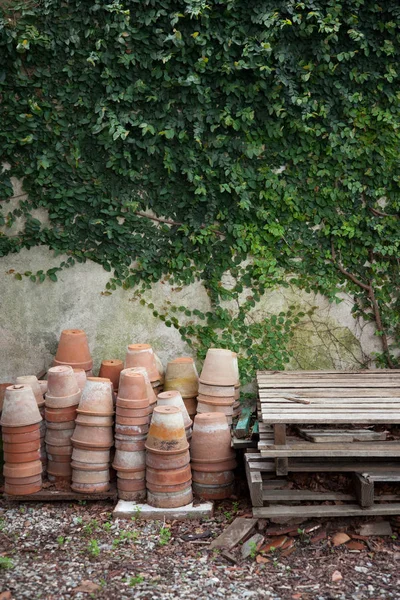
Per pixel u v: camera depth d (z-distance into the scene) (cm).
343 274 660
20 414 548
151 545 485
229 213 650
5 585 429
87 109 632
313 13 602
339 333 665
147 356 599
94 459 550
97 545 484
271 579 441
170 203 651
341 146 631
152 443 528
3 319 665
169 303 662
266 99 630
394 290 659
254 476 502
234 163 639
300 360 666
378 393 561
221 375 586
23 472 552
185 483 533
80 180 645
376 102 638
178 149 638
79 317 665
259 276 656
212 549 476
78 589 423
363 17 621
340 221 650
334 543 481
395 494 507
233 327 661
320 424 547
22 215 651
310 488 516
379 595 419
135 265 660
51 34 618
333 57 627
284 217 650
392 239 648
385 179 643
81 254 656
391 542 483
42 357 667
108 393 556
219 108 633
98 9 609
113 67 621
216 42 621
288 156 641
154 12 610
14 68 622
